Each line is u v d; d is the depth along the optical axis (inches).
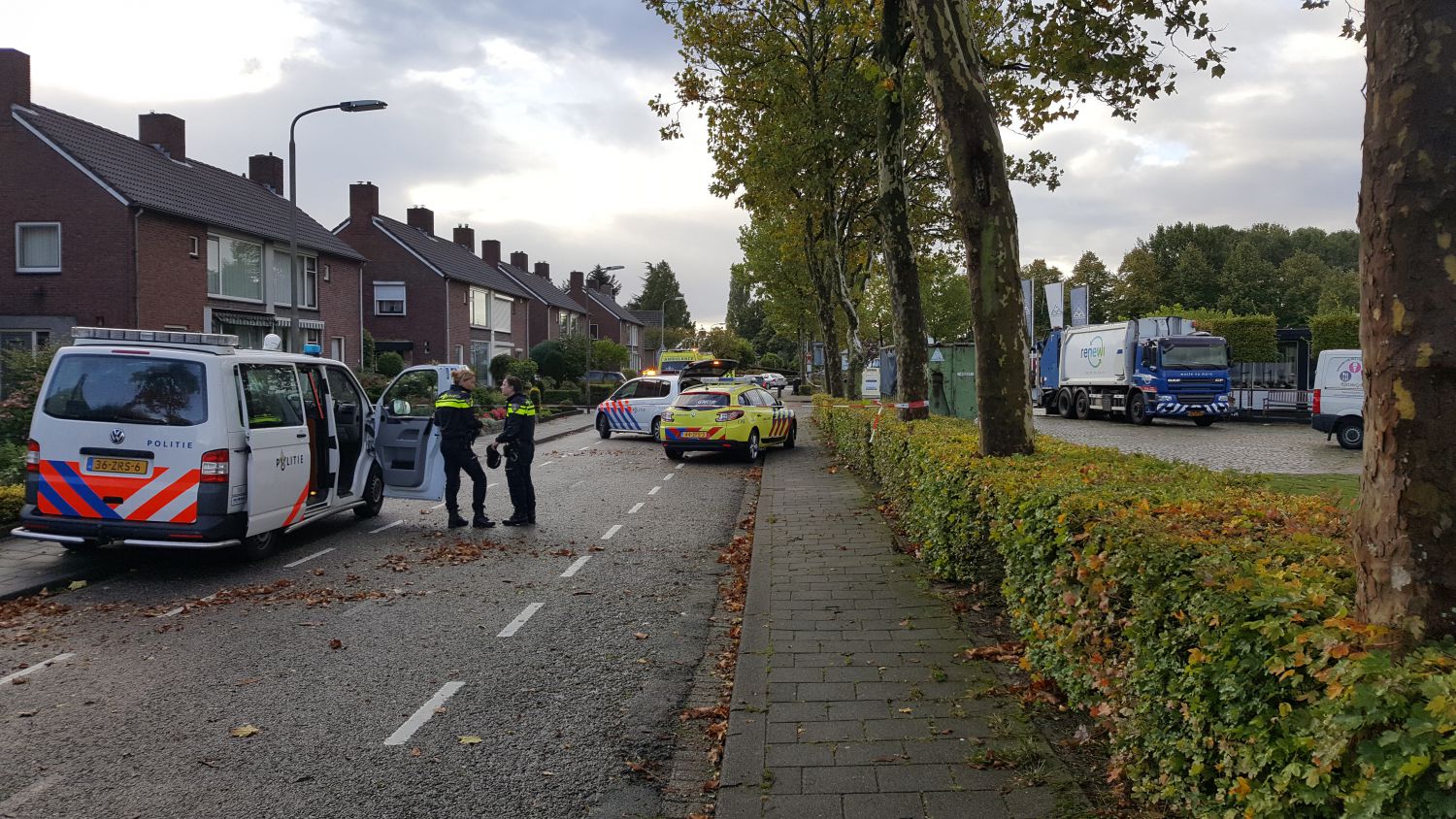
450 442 401.4
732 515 447.8
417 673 209.9
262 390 324.8
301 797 149.1
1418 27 92.9
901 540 346.9
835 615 241.3
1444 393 90.7
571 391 1739.7
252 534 313.0
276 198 1333.7
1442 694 73.5
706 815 143.9
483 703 191.9
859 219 899.4
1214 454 716.0
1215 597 106.1
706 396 711.1
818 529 379.9
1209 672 105.6
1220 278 2878.9
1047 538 173.6
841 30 583.5
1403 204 93.4
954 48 277.3
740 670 197.2
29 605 268.2
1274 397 1192.8
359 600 277.7
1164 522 148.9
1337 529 148.3
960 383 980.6
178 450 295.6
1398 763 73.1
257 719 181.9
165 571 315.9
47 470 300.4
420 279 1722.4
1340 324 1227.9
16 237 954.7
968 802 136.0
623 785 154.5
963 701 177.0
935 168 824.3
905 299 503.2
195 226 1042.7
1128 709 134.0
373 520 427.5
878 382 808.9
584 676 209.0
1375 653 81.9
